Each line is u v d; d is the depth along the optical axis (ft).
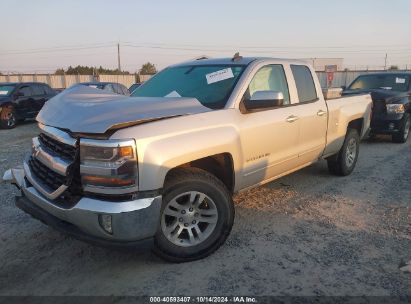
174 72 15.92
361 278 10.84
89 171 10.07
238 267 11.47
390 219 14.99
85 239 10.41
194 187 11.48
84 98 12.55
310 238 13.37
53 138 11.19
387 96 30.35
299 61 16.99
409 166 23.49
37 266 11.71
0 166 24.48
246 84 13.67
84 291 10.39
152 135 10.43
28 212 12.02
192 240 11.80
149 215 10.32
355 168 22.99
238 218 15.20
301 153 16.43
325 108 17.76
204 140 11.54
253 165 13.75
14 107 46.37
